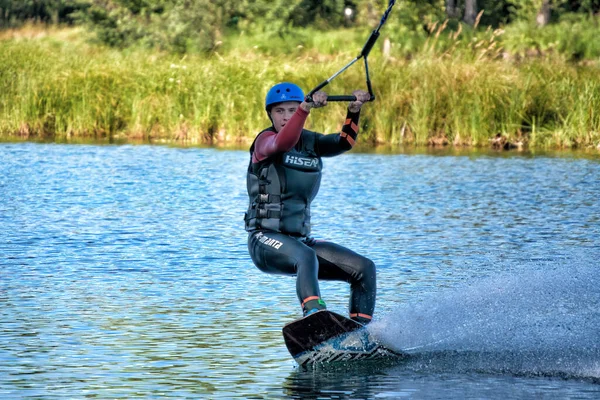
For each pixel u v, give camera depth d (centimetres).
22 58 6306
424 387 1384
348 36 9506
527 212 3122
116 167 4288
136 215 3017
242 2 9631
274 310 1850
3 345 1588
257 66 5856
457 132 5434
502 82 5512
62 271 2200
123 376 1427
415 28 9350
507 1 10694
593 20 9819
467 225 2869
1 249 2455
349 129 1585
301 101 1594
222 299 1939
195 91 5806
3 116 6019
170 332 1683
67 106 5975
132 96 5962
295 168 1585
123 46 9769
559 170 4231
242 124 5725
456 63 5725
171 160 4588
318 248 1606
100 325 1723
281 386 1388
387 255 2397
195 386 1381
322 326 1490
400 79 5625
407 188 3691
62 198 3366
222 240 2606
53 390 1356
